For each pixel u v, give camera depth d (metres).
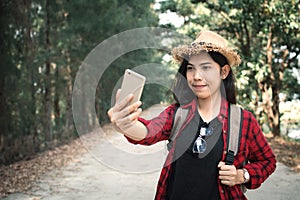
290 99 11.12
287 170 6.36
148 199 4.86
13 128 8.44
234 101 1.77
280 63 10.45
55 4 9.74
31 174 6.69
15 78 8.42
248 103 10.05
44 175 6.60
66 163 7.77
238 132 1.66
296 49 9.69
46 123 10.05
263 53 9.95
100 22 9.59
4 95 8.16
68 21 9.90
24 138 8.80
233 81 1.75
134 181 5.84
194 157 1.64
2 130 8.12
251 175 1.66
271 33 9.20
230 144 1.64
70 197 5.05
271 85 10.51
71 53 10.45
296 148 8.71
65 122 12.02
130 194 5.11
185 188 1.64
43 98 10.07
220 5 9.30
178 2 11.11
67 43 10.23
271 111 10.61
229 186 1.65
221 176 1.61
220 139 1.65
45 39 10.04
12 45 8.45
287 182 5.50
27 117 8.89
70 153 9.11
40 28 9.96
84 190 5.43
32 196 5.15
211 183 1.63
